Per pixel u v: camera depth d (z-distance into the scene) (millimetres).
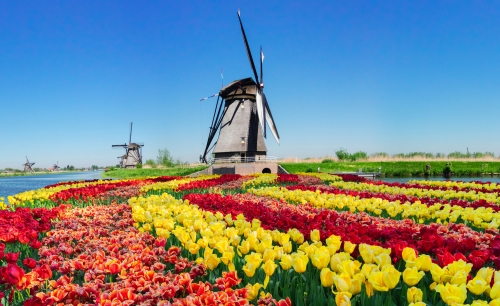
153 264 3930
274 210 8141
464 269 3018
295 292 3330
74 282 3916
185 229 4902
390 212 7625
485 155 54625
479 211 6980
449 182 16531
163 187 15867
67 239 5375
